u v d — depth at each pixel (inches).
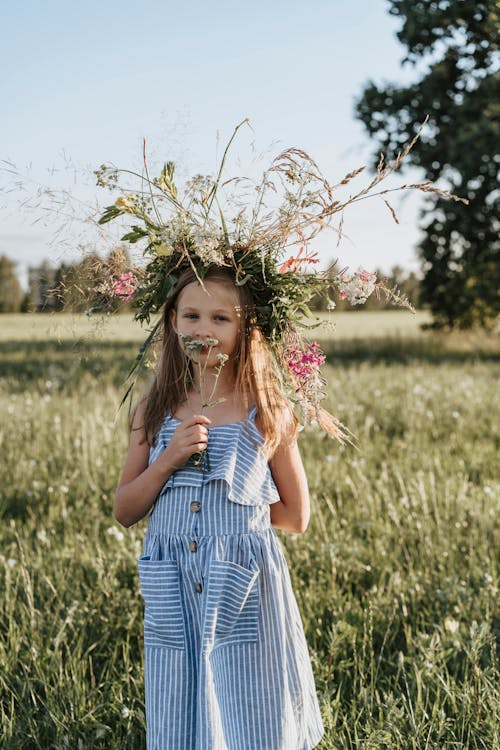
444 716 107.7
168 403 99.0
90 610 142.3
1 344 817.5
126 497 96.9
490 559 168.2
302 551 166.2
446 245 872.9
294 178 92.3
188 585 91.4
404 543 174.1
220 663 90.0
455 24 762.8
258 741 89.5
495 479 239.8
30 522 196.9
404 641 136.8
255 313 98.0
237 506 92.5
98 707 114.4
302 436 280.1
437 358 762.2
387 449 274.5
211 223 93.4
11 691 119.6
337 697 114.6
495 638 131.3
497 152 739.4
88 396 374.9
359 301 95.8
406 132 826.2
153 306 100.7
